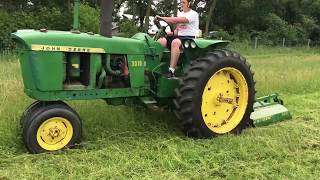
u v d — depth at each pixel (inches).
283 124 298.2
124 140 251.0
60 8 1149.7
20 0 1132.5
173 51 263.6
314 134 274.7
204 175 208.2
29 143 224.5
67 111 232.2
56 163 213.8
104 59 245.9
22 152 230.4
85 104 298.2
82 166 210.8
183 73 273.6
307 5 1638.8
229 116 275.9
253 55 1028.5
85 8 1026.7
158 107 281.6
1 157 221.1
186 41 262.4
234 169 215.9
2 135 240.7
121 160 220.2
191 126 257.3
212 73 259.0
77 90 237.9
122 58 252.8
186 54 270.8
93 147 238.8
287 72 523.2
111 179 200.2
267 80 445.4
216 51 267.9
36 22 999.6
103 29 250.4
